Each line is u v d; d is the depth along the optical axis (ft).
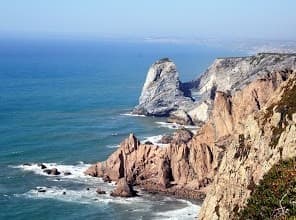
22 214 406.21
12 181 480.23
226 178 337.31
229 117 479.00
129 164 490.08
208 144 479.00
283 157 292.20
